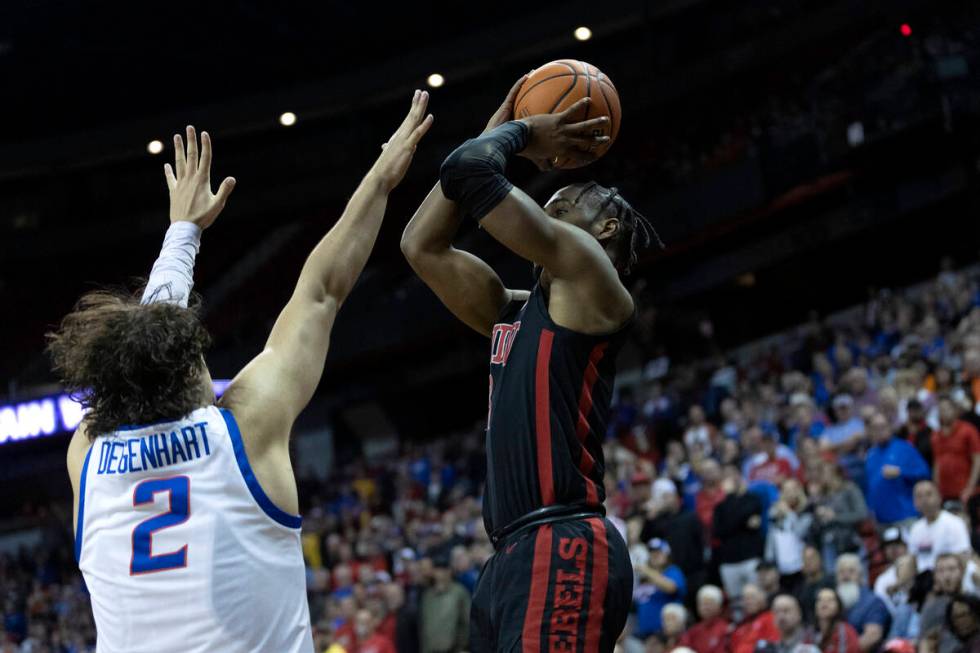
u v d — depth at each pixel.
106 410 2.19
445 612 10.08
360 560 13.55
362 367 26.25
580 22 22.42
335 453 26.78
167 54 24.11
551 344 2.62
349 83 24.67
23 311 26.98
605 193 2.84
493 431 2.65
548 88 2.79
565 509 2.56
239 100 25.33
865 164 18.80
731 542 9.17
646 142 23.25
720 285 22.30
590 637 2.49
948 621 6.64
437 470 18.47
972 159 18.55
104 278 27.08
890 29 18.23
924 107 17.25
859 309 19.45
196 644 2.11
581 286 2.61
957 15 17.70
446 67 23.81
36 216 27.31
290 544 2.23
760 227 21.52
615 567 2.56
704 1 21.39
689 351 22.06
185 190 2.60
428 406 26.50
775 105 21.33
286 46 24.50
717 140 22.41
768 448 10.38
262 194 26.31
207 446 2.18
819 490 9.01
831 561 8.70
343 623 11.10
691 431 13.30
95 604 2.20
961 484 8.73
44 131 27.48
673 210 21.52
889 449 8.89
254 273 26.67
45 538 24.33
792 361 15.65
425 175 24.88
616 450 13.36
